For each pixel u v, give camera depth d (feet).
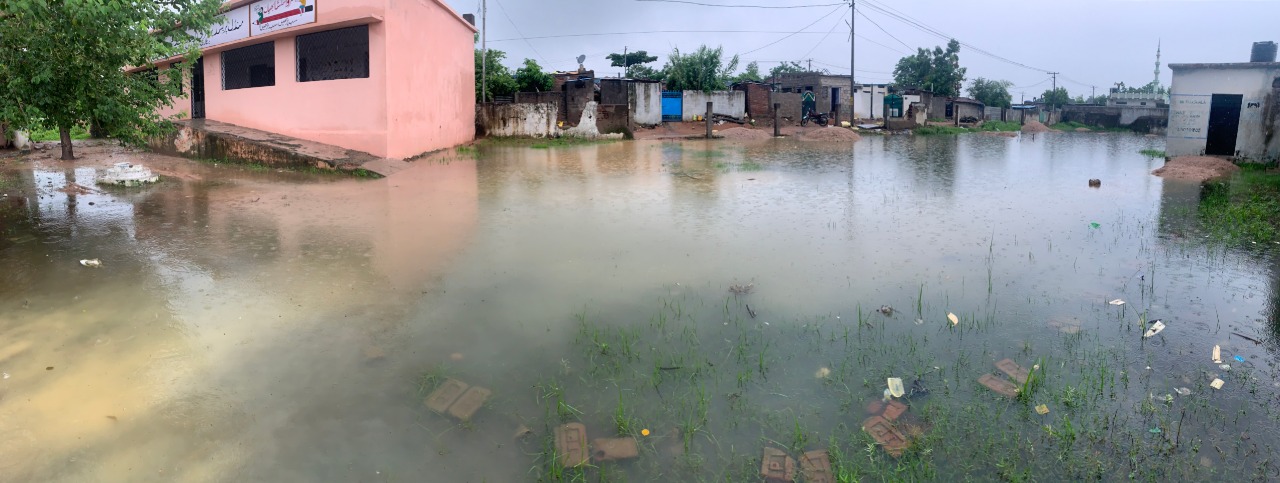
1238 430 10.59
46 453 10.02
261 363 12.96
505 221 25.95
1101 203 30.60
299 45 51.39
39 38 20.81
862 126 115.75
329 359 13.17
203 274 18.44
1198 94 47.73
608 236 23.49
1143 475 9.53
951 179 40.27
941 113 154.10
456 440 10.58
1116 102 189.98
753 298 16.97
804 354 13.64
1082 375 12.50
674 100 103.65
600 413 11.41
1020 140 95.25
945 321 15.33
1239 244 21.98
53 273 18.42
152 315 15.29
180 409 11.29
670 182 37.70
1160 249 21.43
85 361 12.92
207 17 25.82
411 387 12.16
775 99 112.57
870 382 12.42
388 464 9.95
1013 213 28.04
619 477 9.72
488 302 16.51
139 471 9.68
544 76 100.17
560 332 14.71
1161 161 53.52
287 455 10.11
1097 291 17.20
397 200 30.81
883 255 20.95
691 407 11.61
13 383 12.01
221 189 33.81
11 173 39.27
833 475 9.73
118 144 58.18
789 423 11.10
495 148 62.75
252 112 55.26
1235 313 15.53
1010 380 12.39
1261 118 45.55
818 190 34.96
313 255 20.56
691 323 15.30
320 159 41.39
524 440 10.62
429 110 56.03
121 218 26.00
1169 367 12.76
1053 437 10.48
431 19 55.62
